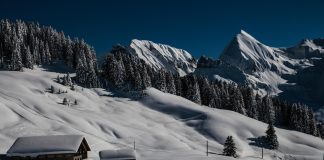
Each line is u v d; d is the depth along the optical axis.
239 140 110.31
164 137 97.38
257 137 114.50
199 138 108.94
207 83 164.62
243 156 97.69
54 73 161.62
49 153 51.97
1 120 78.69
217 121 121.19
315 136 144.50
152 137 96.81
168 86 162.12
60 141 54.19
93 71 152.62
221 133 112.81
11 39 169.50
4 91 109.69
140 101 142.25
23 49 162.88
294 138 125.50
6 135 71.25
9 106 88.06
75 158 54.44
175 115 130.50
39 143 53.69
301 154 108.81
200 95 162.88
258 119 154.75
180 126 118.88
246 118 133.38
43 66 170.50
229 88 177.50
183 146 92.31
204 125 118.75
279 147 111.75
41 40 180.12
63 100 121.38
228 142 90.00
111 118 112.44
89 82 150.62
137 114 125.81
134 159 54.16
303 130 148.00
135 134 97.94
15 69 150.00
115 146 80.00
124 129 99.75
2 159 54.44
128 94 147.88
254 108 155.62
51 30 196.12
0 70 148.75
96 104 130.62
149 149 82.38
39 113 96.12
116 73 156.62
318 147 120.81
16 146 53.22
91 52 184.62
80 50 173.62
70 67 177.25
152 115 127.25
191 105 138.62
